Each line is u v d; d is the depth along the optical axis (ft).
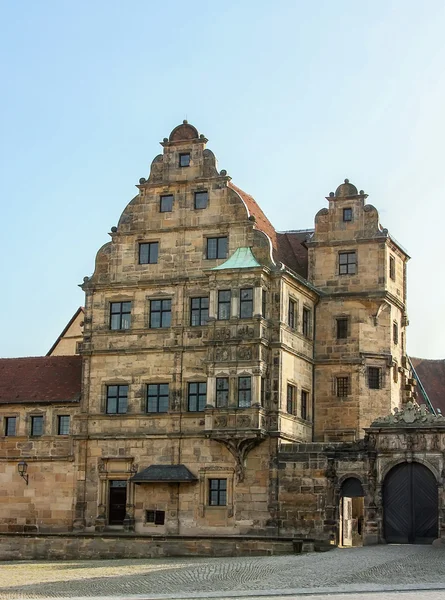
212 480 251.60
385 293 270.46
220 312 251.19
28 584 160.86
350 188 277.85
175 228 264.52
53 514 264.31
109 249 270.05
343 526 251.60
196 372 256.73
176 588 149.18
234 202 260.21
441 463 231.09
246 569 174.70
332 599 132.57
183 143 267.80
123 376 263.29
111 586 155.02
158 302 264.11
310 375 269.85
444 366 320.09
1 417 274.57
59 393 271.69
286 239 293.23
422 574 161.68
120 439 260.42
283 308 253.03
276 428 246.27
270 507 244.22
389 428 235.40
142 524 255.50
